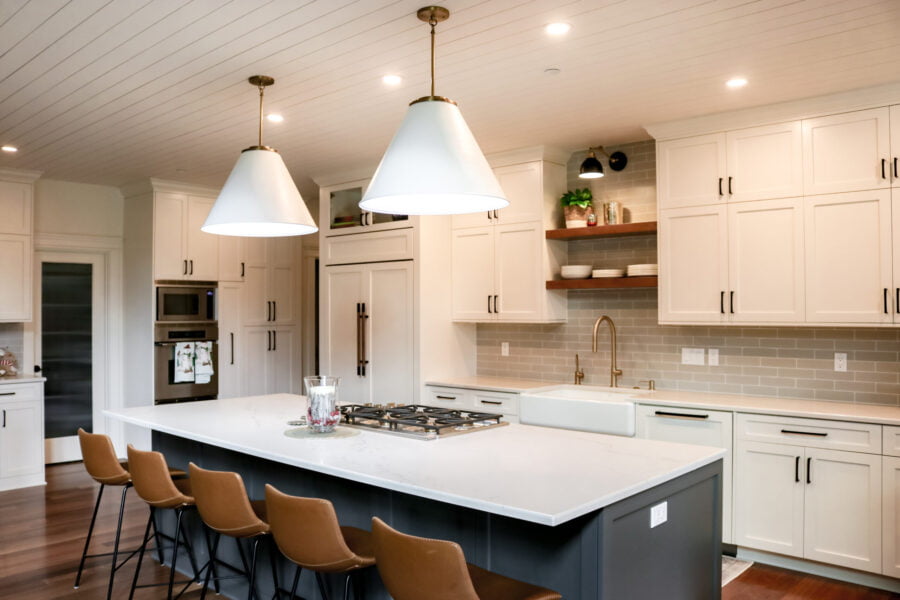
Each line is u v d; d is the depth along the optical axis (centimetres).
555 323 523
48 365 626
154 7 266
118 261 656
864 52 312
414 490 213
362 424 325
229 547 349
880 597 338
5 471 540
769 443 377
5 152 505
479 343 570
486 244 520
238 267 664
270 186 313
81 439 353
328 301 591
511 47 306
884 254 359
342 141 473
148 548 412
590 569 207
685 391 459
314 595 300
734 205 406
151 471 302
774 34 292
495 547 238
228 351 654
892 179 356
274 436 303
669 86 358
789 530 370
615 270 469
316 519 222
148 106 393
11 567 382
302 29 287
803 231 383
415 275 523
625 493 210
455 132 242
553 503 194
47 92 369
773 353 427
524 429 316
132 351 640
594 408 430
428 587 185
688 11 269
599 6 265
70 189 626
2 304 559
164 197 613
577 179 510
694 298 421
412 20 278
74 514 478
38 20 279
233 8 268
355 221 570
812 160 381
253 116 414
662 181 433
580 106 394
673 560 241
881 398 391
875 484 345
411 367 525
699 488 259
